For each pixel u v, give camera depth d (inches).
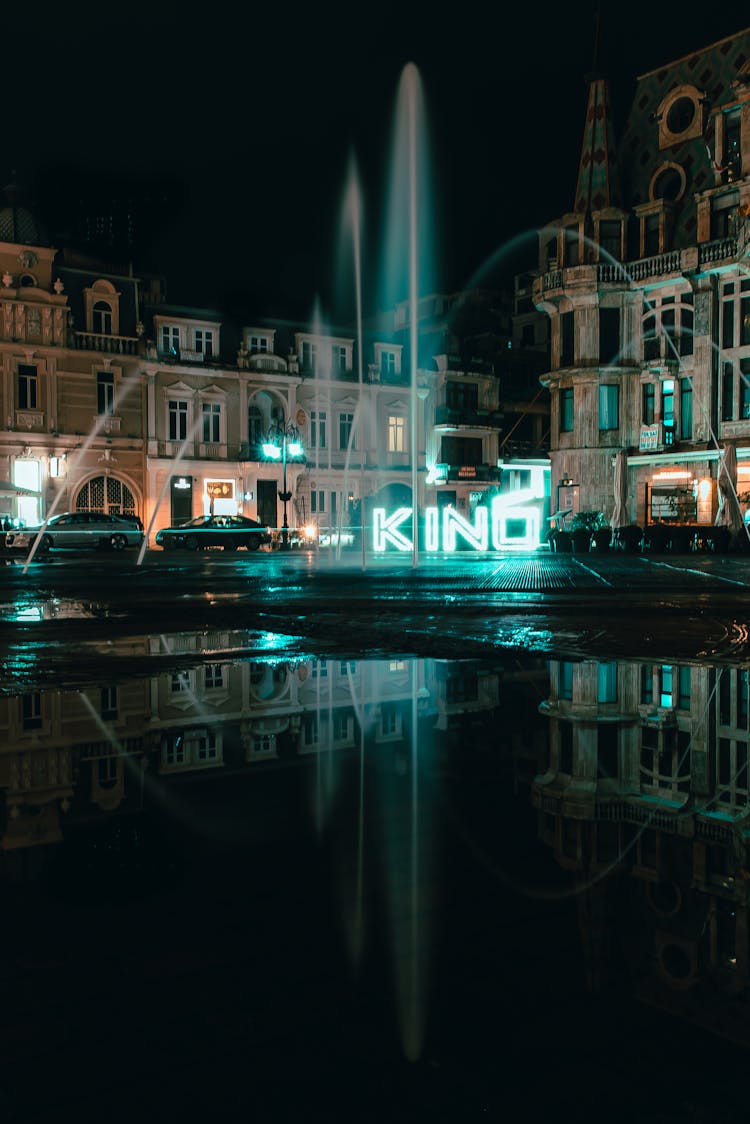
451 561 1167.6
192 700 211.2
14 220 1849.2
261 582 729.6
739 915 82.7
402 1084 56.1
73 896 86.2
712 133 1684.3
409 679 243.6
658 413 1752.0
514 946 75.2
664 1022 62.7
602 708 201.2
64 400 1888.5
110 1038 61.1
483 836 106.7
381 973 70.1
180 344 2027.6
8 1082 56.6
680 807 121.0
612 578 774.5
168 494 2010.3
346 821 113.3
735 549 1494.8
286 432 2066.9
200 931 77.9
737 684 235.9
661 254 1707.7
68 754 153.9
